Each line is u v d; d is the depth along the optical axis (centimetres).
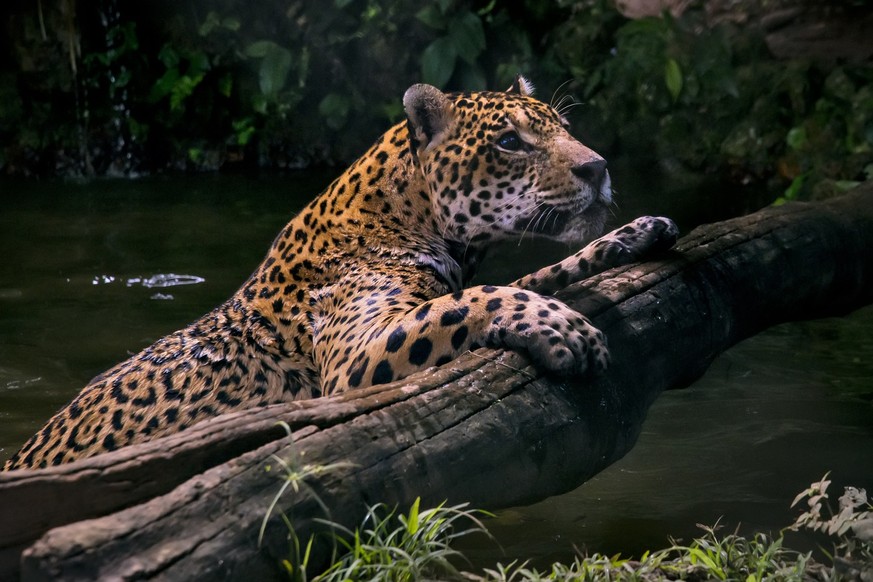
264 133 3167
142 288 1834
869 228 1334
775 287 1200
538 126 1106
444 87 3036
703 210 2383
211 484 681
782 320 1252
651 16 2998
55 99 3097
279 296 1098
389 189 1128
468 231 1118
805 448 1195
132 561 629
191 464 705
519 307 918
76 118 3105
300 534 693
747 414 1306
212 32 3195
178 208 2497
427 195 1120
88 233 2231
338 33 3180
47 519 661
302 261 1113
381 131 3189
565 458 876
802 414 1301
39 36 3069
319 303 1091
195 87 3170
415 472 771
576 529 1009
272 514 683
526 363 892
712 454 1188
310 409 761
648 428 1270
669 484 1112
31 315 1691
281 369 1062
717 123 2833
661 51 2947
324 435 748
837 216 1320
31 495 654
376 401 797
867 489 1084
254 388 1047
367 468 746
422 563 725
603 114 2998
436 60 3038
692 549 809
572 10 3144
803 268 1238
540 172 1091
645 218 1145
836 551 874
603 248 1108
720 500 1069
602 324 982
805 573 802
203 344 1059
